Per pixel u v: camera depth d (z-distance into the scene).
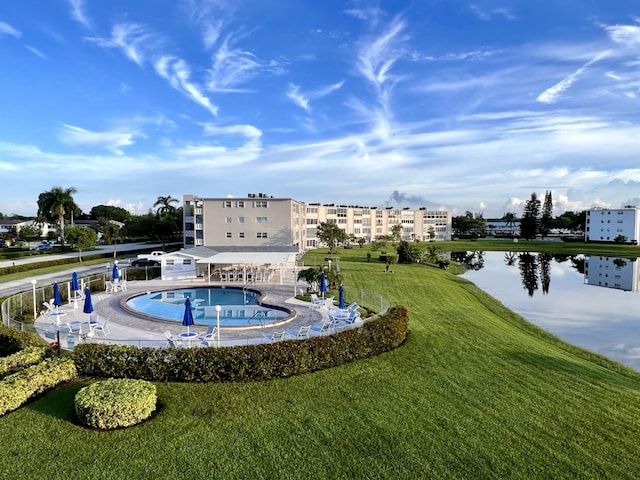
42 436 10.89
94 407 11.22
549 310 37.62
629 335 29.30
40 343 16.19
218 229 61.41
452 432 11.85
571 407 13.82
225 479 9.54
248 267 42.06
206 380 14.75
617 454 11.00
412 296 35.69
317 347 16.30
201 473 9.71
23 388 12.34
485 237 168.25
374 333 18.39
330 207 109.94
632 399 14.86
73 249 71.12
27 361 14.41
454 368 17.09
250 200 60.97
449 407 13.44
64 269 48.34
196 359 14.74
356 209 121.12
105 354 14.72
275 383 14.80
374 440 11.30
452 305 32.91
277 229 60.88
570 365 18.91
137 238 109.81
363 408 13.14
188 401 13.20
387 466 10.18
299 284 37.78
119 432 11.23
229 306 28.94
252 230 61.16
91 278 32.56
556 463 10.51
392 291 37.69
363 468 10.08
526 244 125.25
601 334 29.55
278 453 10.57
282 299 31.23
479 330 24.42
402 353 18.66
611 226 138.50
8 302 21.94
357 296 32.22
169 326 22.97
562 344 25.69
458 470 10.10
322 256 72.94
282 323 24.05
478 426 12.24
